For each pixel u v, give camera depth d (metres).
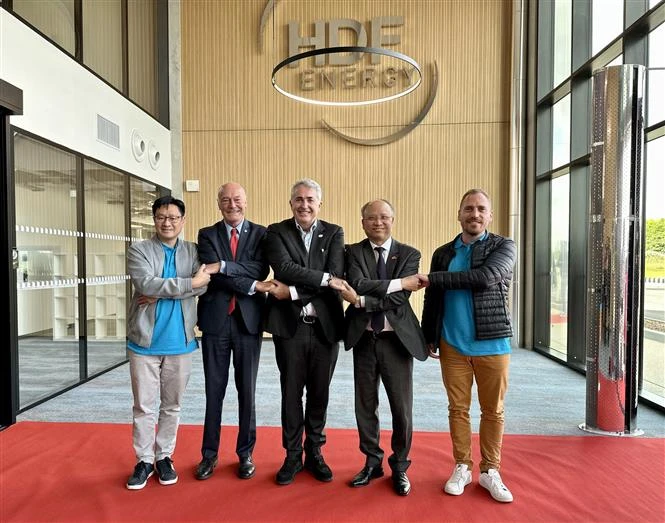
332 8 7.23
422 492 2.54
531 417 3.89
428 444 3.20
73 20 4.89
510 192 7.02
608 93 3.56
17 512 2.34
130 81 6.25
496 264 2.44
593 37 5.69
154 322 2.63
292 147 7.33
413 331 2.55
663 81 4.30
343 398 4.43
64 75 4.59
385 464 2.87
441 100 7.16
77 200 4.88
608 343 3.49
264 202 7.37
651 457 3.01
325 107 7.29
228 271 2.61
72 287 4.81
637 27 4.52
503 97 7.12
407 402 2.57
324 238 2.68
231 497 2.49
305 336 2.61
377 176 7.26
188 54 7.39
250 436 2.74
